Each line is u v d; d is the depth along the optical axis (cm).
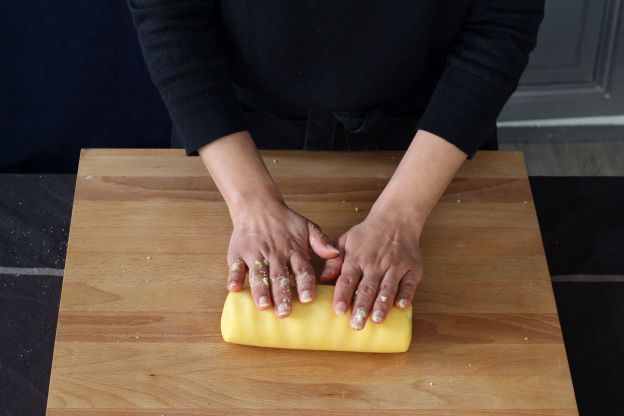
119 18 169
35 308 118
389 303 100
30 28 168
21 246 125
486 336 104
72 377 98
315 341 101
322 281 108
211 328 104
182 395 97
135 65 178
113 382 98
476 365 101
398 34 108
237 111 111
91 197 119
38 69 174
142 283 108
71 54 173
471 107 108
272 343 101
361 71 113
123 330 103
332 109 121
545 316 107
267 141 135
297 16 106
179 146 140
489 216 119
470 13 109
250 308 101
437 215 118
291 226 107
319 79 115
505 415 97
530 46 110
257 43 111
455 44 114
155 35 107
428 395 98
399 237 107
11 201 131
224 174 109
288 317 101
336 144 134
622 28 196
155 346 102
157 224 116
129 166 124
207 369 100
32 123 183
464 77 108
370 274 103
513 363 102
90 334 103
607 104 217
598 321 118
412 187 109
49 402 96
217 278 109
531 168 220
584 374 112
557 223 131
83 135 189
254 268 103
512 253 114
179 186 121
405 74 116
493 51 107
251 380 99
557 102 217
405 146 135
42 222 128
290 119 132
